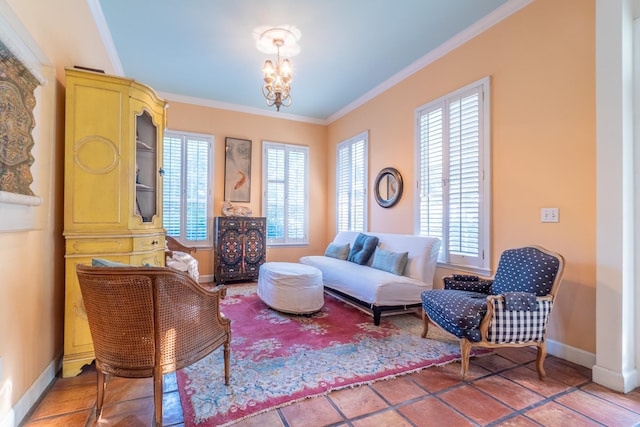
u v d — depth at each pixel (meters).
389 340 2.69
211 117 5.14
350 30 3.12
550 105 2.51
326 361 2.28
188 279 1.64
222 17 2.90
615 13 2.02
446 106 3.44
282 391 1.88
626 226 1.99
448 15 2.91
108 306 1.51
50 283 2.00
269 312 3.46
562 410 1.73
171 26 3.04
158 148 2.76
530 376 2.11
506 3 2.75
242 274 4.94
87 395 1.86
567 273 2.39
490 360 2.34
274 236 5.59
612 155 2.02
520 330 2.05
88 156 2.16
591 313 2.24
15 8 1.51
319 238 6.00
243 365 2.21
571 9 2.38
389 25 3.05
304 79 4.27
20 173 1.55
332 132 5.89
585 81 2.30
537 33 2.60
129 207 2.31
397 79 4.15
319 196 6.00
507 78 2.84
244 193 5.36
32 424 1.60
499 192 2.90
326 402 1.79
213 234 5.11
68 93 2.10
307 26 3.05
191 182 5.00
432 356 2.38
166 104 2.84
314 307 3.38
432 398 1.84
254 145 5.46
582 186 2.31
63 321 2.21
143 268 1.48
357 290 3.36
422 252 3.40
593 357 2.21
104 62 3.11
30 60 1.66
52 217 2.01
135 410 1.71
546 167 2.54
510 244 2.80
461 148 3.26
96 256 2.18
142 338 1.52
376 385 1.98
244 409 1.70
